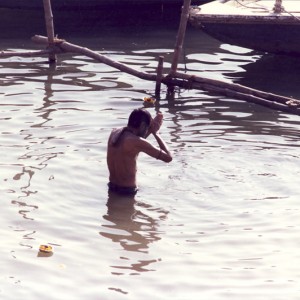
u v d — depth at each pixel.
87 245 19.22
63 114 29.14
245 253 18.97
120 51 40.06
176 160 24.77
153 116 29.58
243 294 16.94
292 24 36.72
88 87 33.12
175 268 18.16
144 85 33.94
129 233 20.00
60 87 32.94
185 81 32.59
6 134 26.50
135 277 17.67
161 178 23.41
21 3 45.00
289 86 34.91
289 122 29.36
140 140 22.05
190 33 45.19
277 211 21.36
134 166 22.38
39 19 47.41
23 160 24.25
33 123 27.86
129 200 21.98
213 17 37.03
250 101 30.72
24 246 18.91
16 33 43.75
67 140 26.28
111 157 22.33
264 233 20.06
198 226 20.48
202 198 22.17
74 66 36.75
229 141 26.80
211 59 39.25
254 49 38.56
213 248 19.23
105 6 45.34
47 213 20.89
